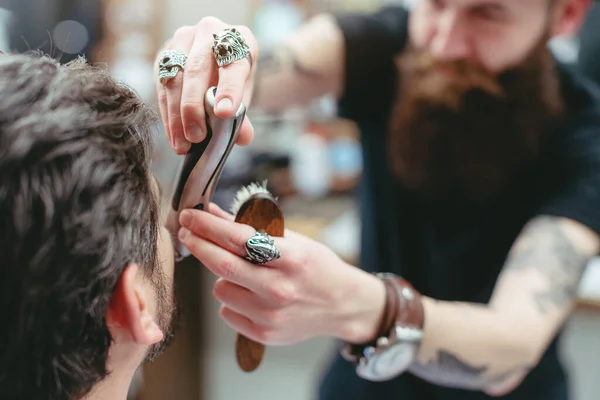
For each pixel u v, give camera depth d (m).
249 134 0.46
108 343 0.39
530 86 0.82
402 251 0.97
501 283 0.72
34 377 0.36
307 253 0.49
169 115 0.44
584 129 0.82
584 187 0.75
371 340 0.58
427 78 0.86
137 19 1.75
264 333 0.53
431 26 0.87
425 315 0.60
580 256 0.71
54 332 0.36
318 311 0.53
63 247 0.33
